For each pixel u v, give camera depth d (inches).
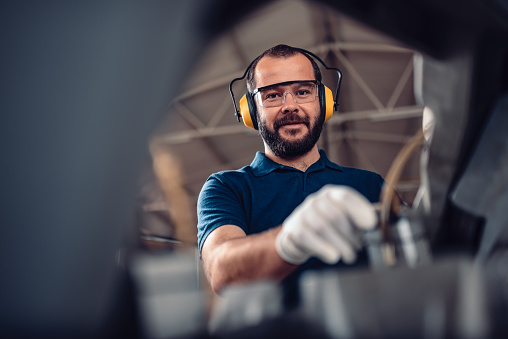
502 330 18.3
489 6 28.7
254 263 28.7
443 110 35.4
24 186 12.6
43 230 12.5
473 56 30.2
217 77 145.9
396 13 26.5
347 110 280.8
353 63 251.4
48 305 12.3
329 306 17.0
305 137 51.0
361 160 299.0
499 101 32.2
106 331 13.1
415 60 38.7
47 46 13.1
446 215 32.3
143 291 15.3
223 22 15.3
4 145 12.7
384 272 17.7
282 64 50.6
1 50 13.0
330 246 19.5
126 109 12.9
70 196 12.5
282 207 49.7
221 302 18.6
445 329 17.3
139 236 18.3
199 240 45.9
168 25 13.2
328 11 26.9
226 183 50.3
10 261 12.4
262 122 51.5
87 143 12.7
